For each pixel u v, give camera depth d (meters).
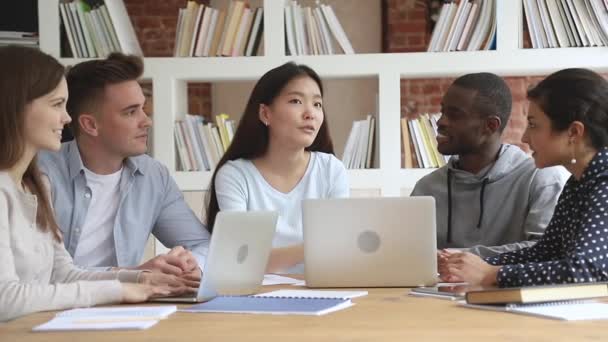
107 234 2.77
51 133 1.98
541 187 2.89
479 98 2.96
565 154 2.15
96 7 4.11
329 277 2.13
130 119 2.71
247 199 2.90
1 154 1.93
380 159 3.95
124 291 1.85
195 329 1.44
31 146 1.97
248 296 1.88
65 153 2.77
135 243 2.78
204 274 1.84
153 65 4.03
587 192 2.12
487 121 2.97
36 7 4.11
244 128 2.95
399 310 1.65
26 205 1.97
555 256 2.40
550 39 3.90
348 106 6.45
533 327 1.40
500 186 2.99
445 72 3.96
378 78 4.00
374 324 1.47
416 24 6.36
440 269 2.25
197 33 4.06
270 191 2.90
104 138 2.71
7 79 1.93
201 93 6.67
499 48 3.90
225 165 2.96
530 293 1.61
